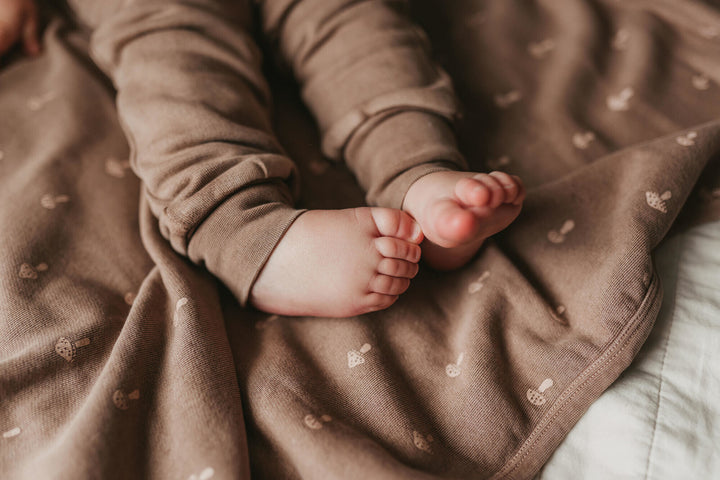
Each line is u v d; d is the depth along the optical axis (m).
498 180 0.58
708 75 0.93
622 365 0.59
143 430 0.54
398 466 0.50
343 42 0.83
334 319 0.65
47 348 0.58
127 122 0.74
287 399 0.57
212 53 0.79
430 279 0.71
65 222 0.73
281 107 0.94
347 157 0.79
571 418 0.58
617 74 0.95
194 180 0.63
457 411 0.58
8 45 0.99
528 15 1.10
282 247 0.60
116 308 0.65
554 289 0.66
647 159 0.70
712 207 0.73
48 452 0.52
